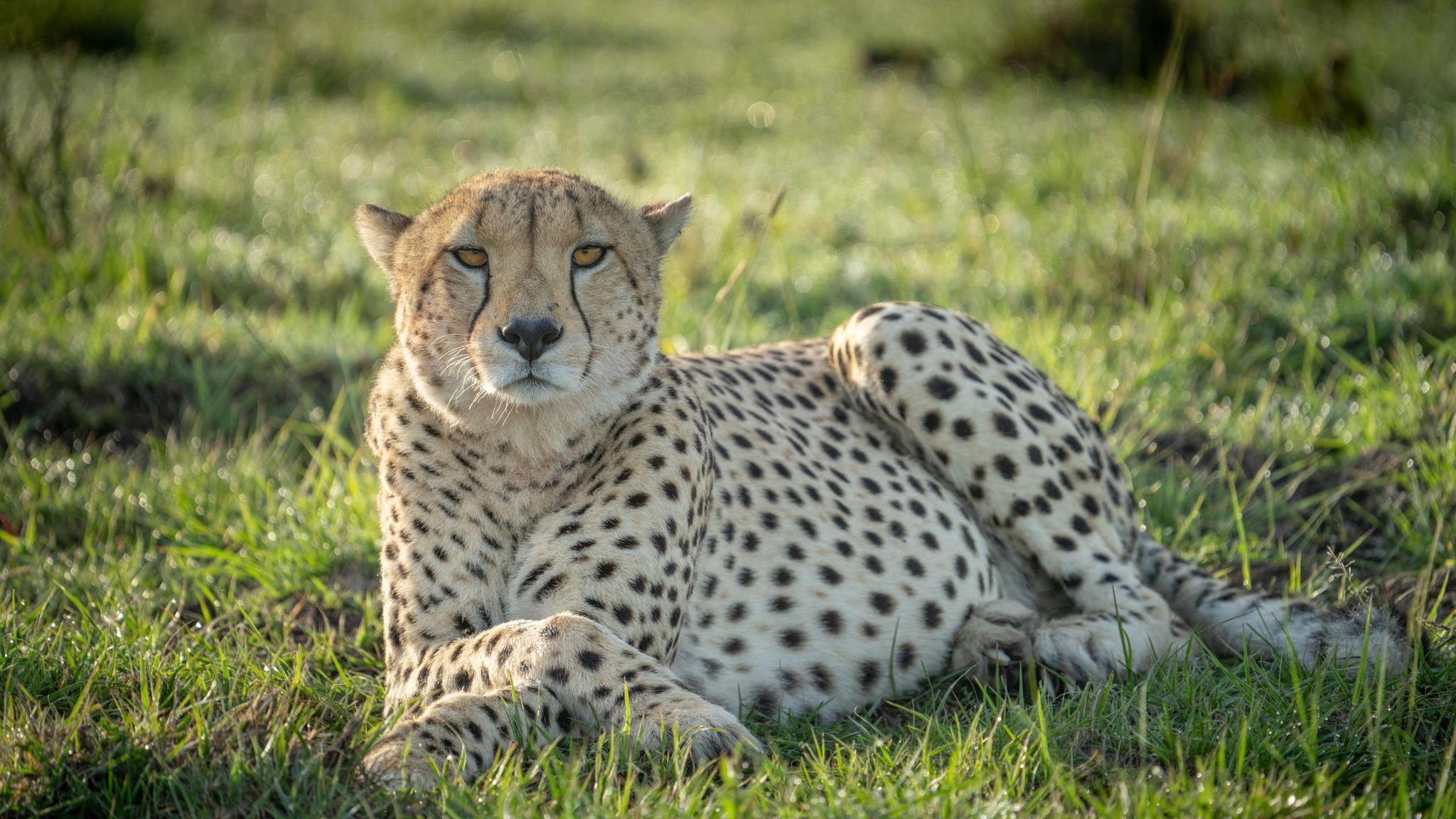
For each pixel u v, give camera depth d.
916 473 8.02
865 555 7.42
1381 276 12.51
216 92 25.02
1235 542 8.96
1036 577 8.20
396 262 7.05
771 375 8.19
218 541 9.17
